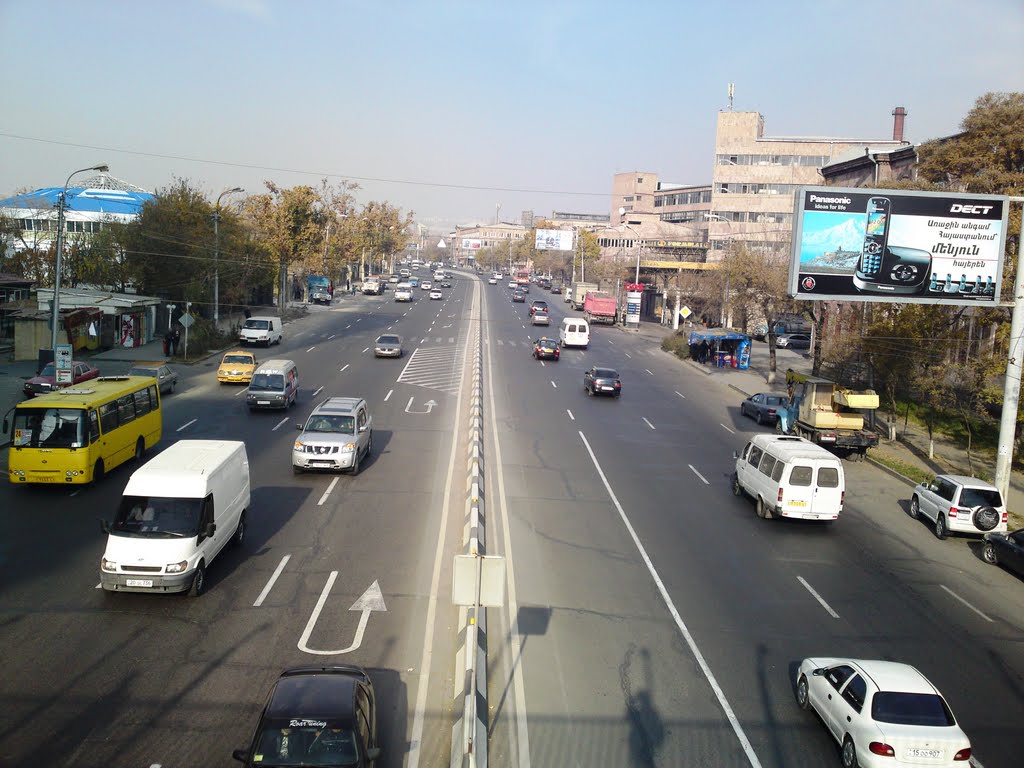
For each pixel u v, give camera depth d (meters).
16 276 55.72
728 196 94.94
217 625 13.84
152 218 54.34
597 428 32.97
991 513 20.98
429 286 112.12
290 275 86.12
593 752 10.77
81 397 21.59
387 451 27.00
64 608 14.26
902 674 11.12
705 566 18.27
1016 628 15.90
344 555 17.39
